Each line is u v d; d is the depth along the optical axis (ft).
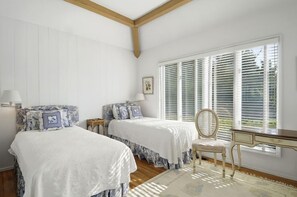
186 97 13.30
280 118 8.79
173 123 11.76
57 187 5.04
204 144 9.15
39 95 11.21
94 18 12.46
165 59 14.62
